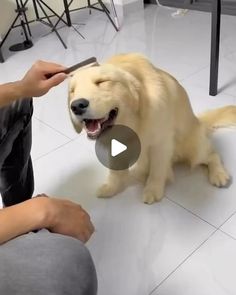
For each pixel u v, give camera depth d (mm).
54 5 3350
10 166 1052
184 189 1277
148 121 1062
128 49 2607
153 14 3318
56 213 546
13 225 514
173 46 2533
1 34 3105
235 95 1817
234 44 2404
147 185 1274
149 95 1042
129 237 1131
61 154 1553
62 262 471
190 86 1952
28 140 1082
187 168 1363
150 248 1084
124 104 981
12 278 434
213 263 1014
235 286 947
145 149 1167
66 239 509
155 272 1012
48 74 927
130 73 1021
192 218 1164
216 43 1692
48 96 2031
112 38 2881
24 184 1152
